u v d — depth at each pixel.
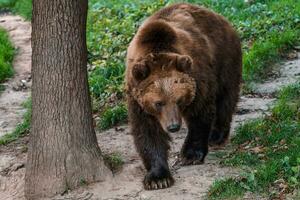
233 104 12.75
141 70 10.04
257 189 10.23
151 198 10.50
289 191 10.02
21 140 14.85
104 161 11.79
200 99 10.84
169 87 9.94
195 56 10.91
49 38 11.09
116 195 10.91
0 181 12.50
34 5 11.11
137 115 10.66
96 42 20.84
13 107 17.72
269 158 11.22
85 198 11.01
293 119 13.30
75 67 11.28
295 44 19.00
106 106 15.82
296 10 20.98
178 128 9.88
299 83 15.46
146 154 10.83
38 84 11.29
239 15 21.44
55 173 11.38
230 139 12.90
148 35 10.68
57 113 11.29
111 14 24.19
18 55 22.84
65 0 10.96
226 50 12.28
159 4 22.58
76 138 11.41
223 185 10.40
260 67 17.30
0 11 30.70
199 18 12.01
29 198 11.55
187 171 11.32
